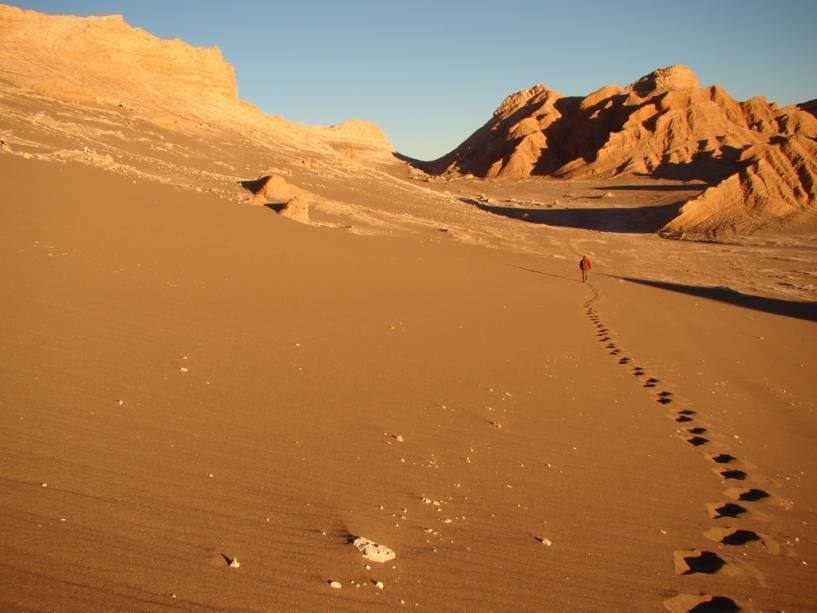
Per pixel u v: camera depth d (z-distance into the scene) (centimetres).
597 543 559
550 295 2292
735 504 713
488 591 448
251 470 566
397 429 743
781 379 1511
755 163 7575
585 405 1004
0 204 1488
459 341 1281
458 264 2595
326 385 851
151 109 5959
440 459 680
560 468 724
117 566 384
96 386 691
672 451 857
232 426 658
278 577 409
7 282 1012
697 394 1222
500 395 962
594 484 696
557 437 828
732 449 917
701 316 2369
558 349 1405
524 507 604
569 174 11738
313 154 7400
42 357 742
